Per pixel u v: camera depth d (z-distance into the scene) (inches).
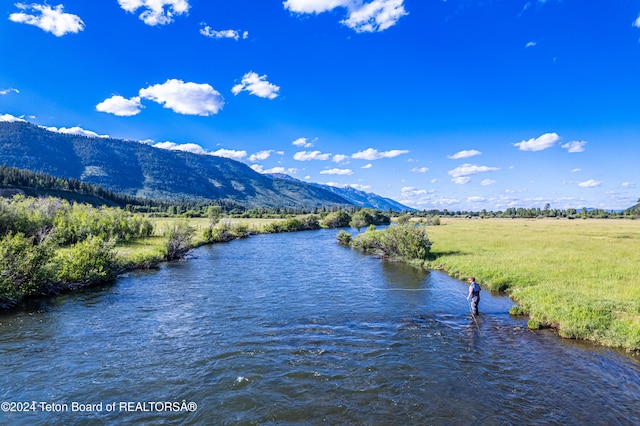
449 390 466.9
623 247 1788.9
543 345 620.1
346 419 402.9
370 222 4817.9
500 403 435.2
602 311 701.3
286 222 4015.8
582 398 445.7
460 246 1937.7
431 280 1213.7
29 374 500.7
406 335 672.4
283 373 513.7
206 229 2630.4
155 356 567.2
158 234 2464.3
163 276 1258.6
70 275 1022.4
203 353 581.3
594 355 575.5
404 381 491.5
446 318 779.4
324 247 2314.2
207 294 989.8
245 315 792.9
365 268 1470.2
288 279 1222.9
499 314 810.2
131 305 865.5
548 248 1769.2
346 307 864.9
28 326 698.8
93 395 449.7
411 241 1673.2
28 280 895.1
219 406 428.1
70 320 740.7
